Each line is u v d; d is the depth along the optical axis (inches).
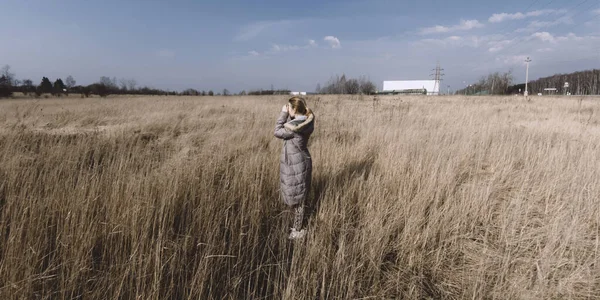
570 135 287.0
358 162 196.5
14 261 86.6
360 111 476.7
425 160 191.5
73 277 85.9
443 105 610.9
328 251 106.9
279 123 129.1
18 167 159.8
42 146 213.8
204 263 95.1
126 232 105.5
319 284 95.1
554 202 153.0
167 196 126.6
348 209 139.6
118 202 120.6
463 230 126.0
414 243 111.3
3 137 239.5
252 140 270.5
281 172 127.7
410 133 268.5
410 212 132.5
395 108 503.8
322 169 179.8
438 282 101.3
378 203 139.1
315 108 525.3
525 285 93.7
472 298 89.3
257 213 131.1
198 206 132.2
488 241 122.3
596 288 95.4
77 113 479.2
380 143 243.6
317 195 159.0
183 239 109.2
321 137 283.0
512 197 160.7
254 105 624.4
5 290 78.2
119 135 276.2
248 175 164.7
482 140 256.4
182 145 250.5
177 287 92.4
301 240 114.6
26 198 121.6
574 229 118.6
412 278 98.2
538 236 117.5
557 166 189.0
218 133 300.5
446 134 272.1
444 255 110.2
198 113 503.2
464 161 210.2
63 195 123.4
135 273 89.2
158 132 327.9
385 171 177.0
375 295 92.6
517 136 280.1
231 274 100.0
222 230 122.6
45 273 88.0
